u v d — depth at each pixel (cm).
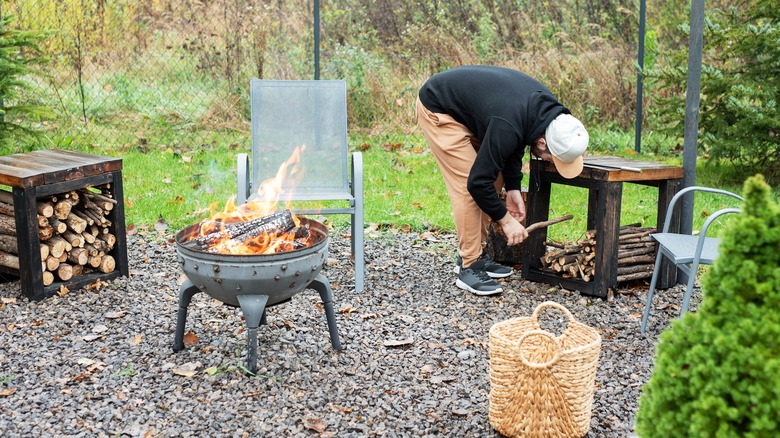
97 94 827
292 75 830
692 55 397
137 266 446
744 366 168
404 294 411
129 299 394
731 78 636
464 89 384
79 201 412
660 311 389
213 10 828
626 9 852
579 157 369
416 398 294
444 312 386
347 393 297
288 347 336
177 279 427
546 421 256
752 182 174
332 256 475
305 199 414
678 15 887
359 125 827
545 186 429
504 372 261
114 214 419
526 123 367
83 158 419
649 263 423
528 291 418
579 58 832
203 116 814
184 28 834
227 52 825
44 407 279
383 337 353
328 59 835
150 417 274
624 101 832
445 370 319
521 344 268
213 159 700
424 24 859
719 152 639
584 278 408
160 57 837
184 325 330
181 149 746
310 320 371
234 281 295
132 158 698
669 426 180
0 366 312
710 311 181
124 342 340
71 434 262
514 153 393
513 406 260
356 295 408
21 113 614
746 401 168
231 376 307
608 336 358
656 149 787
